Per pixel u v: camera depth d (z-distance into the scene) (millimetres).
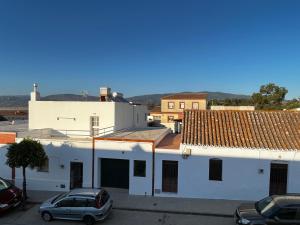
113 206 16547
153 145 18141
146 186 18344
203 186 17703
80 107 23938
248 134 18328
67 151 19453
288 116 19844
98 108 23734
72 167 19781
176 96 66438
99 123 23781
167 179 18297
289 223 11859
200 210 15938
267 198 13562
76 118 23969
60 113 24172
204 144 17500
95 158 19141
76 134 23891
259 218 12188
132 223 14578
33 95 25016
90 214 14180
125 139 18562
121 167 19609
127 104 26938
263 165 17094
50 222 14750
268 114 20219
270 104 63812
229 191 17453
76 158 19375
